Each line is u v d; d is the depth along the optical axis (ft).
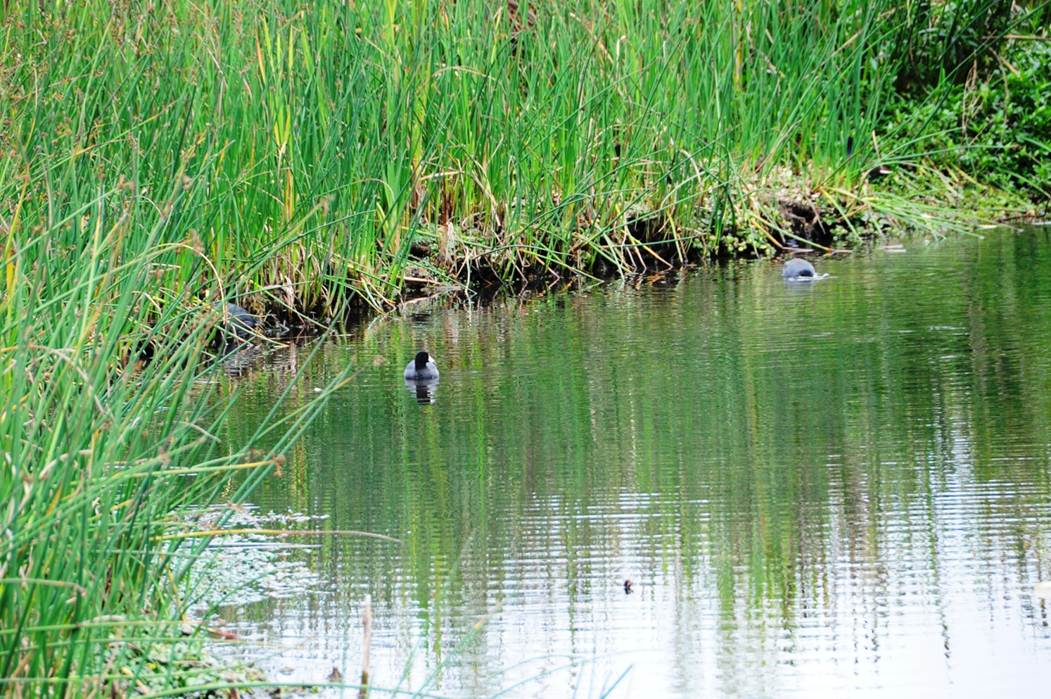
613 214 86.84
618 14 88.48
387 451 46.39
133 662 28.40
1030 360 54.34
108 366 31.09
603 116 85.66
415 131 79.61
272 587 34.58
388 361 61.16
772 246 90.79
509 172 83.56
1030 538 35.73
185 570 29.71
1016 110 102.42
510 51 83.66
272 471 44.45
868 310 66.39
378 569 35.58
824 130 95.09
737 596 33.04
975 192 99.91
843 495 39.70
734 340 61.52
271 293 71.46
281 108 72.02
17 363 25.80
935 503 38.63
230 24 68.59
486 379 56.59
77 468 27.99
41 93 46.85
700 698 28.07
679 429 47.47
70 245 39.58
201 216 59.72
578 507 39.70
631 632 31.27
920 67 105.81
